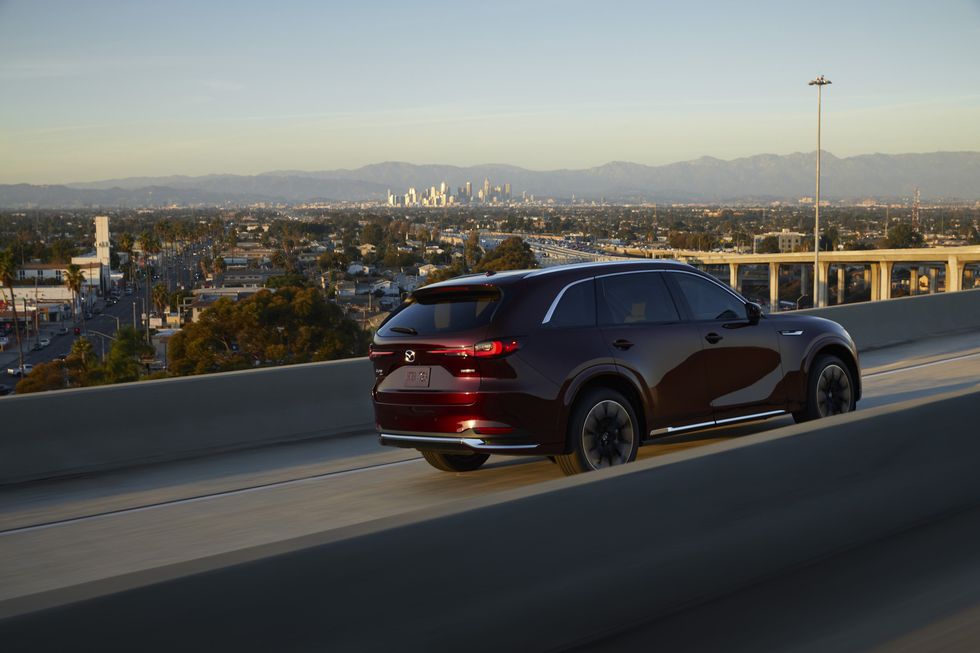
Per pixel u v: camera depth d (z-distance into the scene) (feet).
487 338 24.30
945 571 19.10
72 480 30.58
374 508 25.88
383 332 26.21
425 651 13.92
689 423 27.50
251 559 12.66
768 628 16.35
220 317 220.43
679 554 17.24
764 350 29.35
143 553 22.40
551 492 15.70
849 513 20.43
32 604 11.23
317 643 12.99
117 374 296.71
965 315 72.33
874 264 378.53
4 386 351.05
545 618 15.28
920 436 22.36
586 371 25.26
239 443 35.12
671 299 27.86
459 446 24.50
